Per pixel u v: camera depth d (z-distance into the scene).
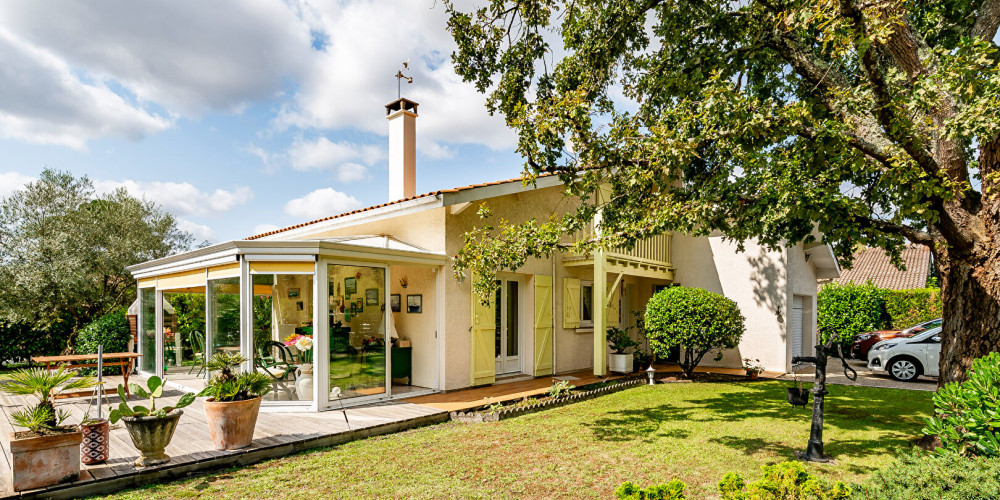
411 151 13.34
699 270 15.83
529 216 12.04
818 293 20.09
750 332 14.82
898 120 5.11
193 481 5.39
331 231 12.63
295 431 6.96
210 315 9.48
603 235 7.63
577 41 9.29
